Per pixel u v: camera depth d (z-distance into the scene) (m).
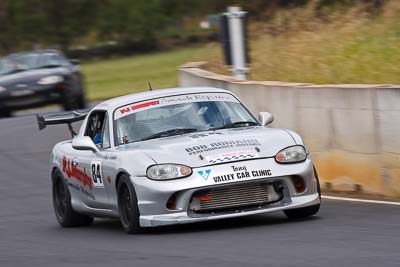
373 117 38.00
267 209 30.27
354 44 69.56
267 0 97.19
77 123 76.19
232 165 30.30
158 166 30.52
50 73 86.25
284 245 26.67
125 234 31.98
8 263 27.72
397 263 22.91
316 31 77.50
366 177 38.59
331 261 23.73
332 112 40.22
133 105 34.53
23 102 85.00
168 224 30.19
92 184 34.16
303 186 31.00
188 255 26.23
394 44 67.19
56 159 38.03
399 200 36.16
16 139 69.00
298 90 42.50
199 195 30.16
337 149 40.16
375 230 28.55
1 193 47.41
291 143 31.47
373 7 77.31
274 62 70.69
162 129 33.31
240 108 34.62
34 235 34.31
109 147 33.72
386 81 59.19
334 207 35.03
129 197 31.36
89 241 31.31
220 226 31.84
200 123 33.56
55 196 38.06
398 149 36.91
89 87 129.88
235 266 24.03
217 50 83.38
